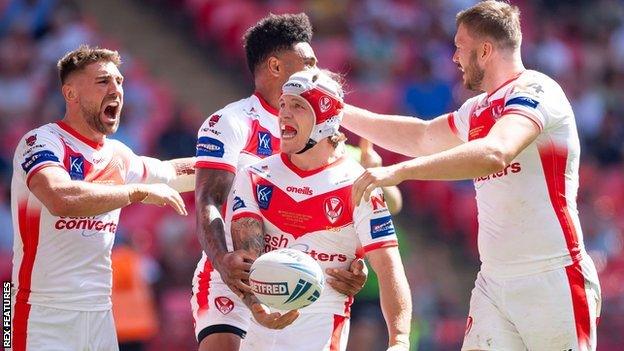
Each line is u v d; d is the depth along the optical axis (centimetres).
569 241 2198
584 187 6138
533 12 7344
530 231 2192
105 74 2297
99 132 2314
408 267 5344
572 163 2217
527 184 2192
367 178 1914
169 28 6900
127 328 3912
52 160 2222
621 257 5722
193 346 4575
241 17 6762
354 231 2089
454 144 2408
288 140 2077
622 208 6106
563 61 7038
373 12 6712
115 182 2345
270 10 6788
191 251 5003
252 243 2069
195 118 5981
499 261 2223
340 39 6500
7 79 5825
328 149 2105
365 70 6362
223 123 2292
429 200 5831
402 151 2498
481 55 2253
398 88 6241
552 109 2147
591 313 2208
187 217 5131
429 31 6775
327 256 2083
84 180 2286
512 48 2252
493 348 2220
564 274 2189
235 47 6725
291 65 2333
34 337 2259
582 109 6669
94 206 2142
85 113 2292
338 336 2075
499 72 2248
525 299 2202
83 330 2280
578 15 7431
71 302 2269
